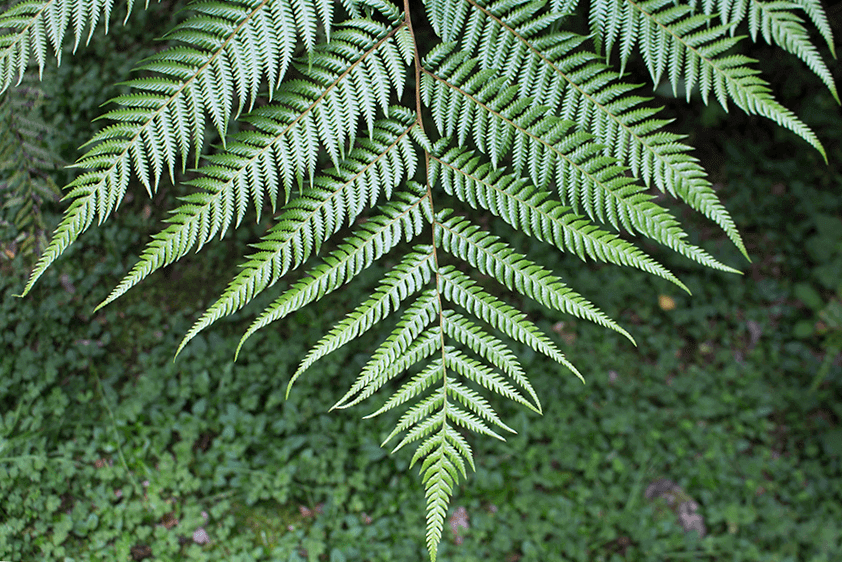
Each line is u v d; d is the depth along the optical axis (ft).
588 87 4.09
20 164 8.08
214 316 3.86
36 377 13.46
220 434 14.15
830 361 16.24
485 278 15.81
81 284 14.46
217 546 12.92
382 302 4.09
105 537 12.31
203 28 3.77
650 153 4.05
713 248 17.83
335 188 4.01
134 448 13.37
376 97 3.98
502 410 14.99
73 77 13.98
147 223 14.96
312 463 13.80
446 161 4.13
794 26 3.80
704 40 3.94
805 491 14.96
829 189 18.79
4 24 3.74
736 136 19.19
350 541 13.25
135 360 14.60
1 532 11.90
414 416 4.13
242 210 3.89
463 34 4.33
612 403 15.49
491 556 13.42
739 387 16.30
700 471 14.90
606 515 14.15
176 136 3.81
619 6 4.02
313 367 14.70
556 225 4.09
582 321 16.47
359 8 4.05
